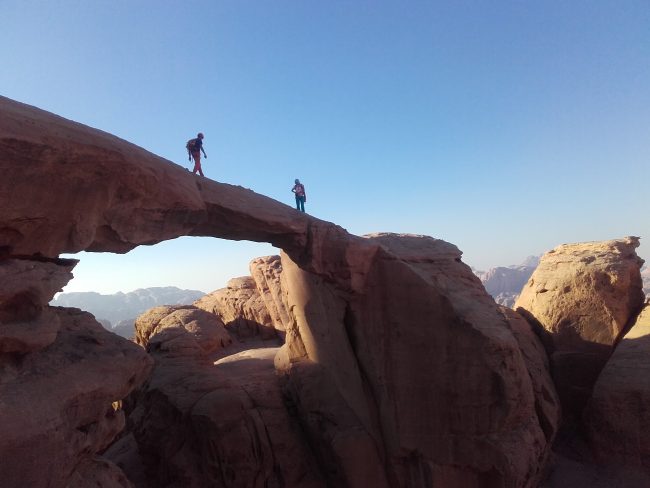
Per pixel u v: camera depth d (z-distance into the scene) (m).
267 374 17.28
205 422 12.98
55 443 5.62
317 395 14.40
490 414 11.50
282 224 11.54
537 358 16.50
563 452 14.98
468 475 11.57
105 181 7.14
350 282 12.66
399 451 12.20
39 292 6.29
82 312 8.20
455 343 11.85
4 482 5.08
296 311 16.28
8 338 5.77
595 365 16.53
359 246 12.61
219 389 14.59
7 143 5.50
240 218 10.62
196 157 11.70
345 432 13.01
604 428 14.23
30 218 6.25
